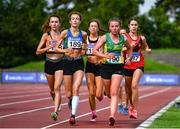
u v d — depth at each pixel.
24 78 91.31
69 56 21.36
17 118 23.95
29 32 129.88
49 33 23.17
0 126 20.27
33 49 126.69
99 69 22.33
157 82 89.00
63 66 21.67
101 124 21.52
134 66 24.05
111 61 20.48
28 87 73.50
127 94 25.69
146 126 20.23
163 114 26.28
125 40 21.09
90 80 22.55
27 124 21.19
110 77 20.64
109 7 128.50
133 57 23.94
